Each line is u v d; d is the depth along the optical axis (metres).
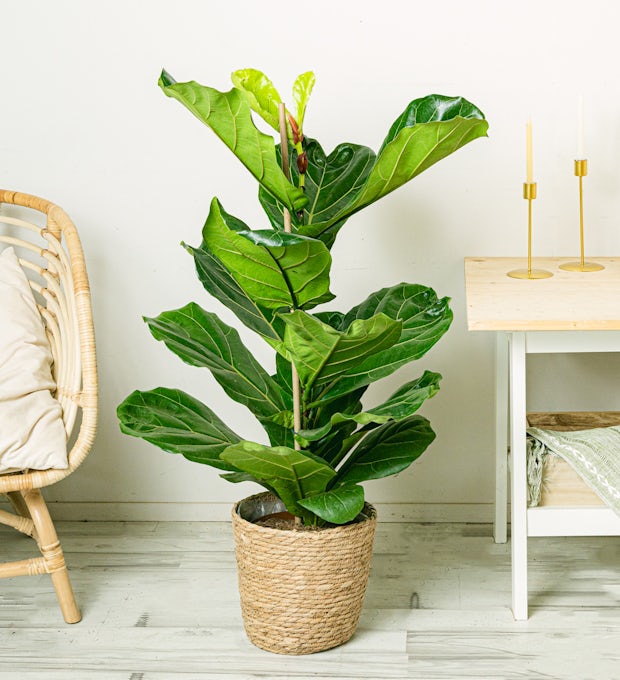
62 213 2.22
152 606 2.17
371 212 2.46
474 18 2.35
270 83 1.80
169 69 2.43
